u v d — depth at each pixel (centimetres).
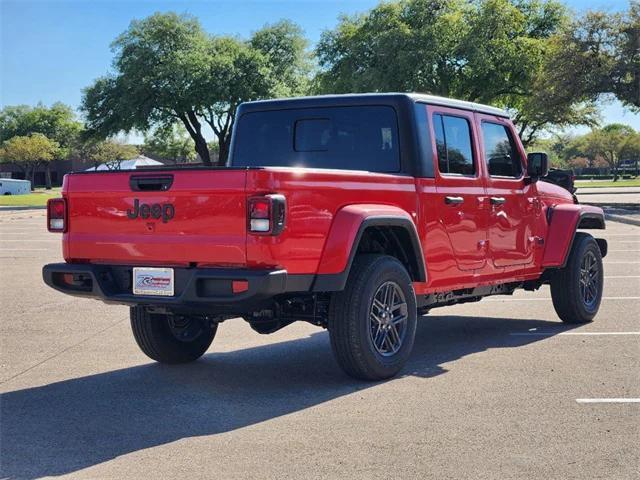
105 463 430
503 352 710
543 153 779
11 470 421
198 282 535
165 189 548
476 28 4612
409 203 632
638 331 808
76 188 592
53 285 600
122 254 572
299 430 483
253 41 6141
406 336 623
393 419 503
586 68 3972
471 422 494
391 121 662
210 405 546
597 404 533
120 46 5791
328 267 550
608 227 2384
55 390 596
